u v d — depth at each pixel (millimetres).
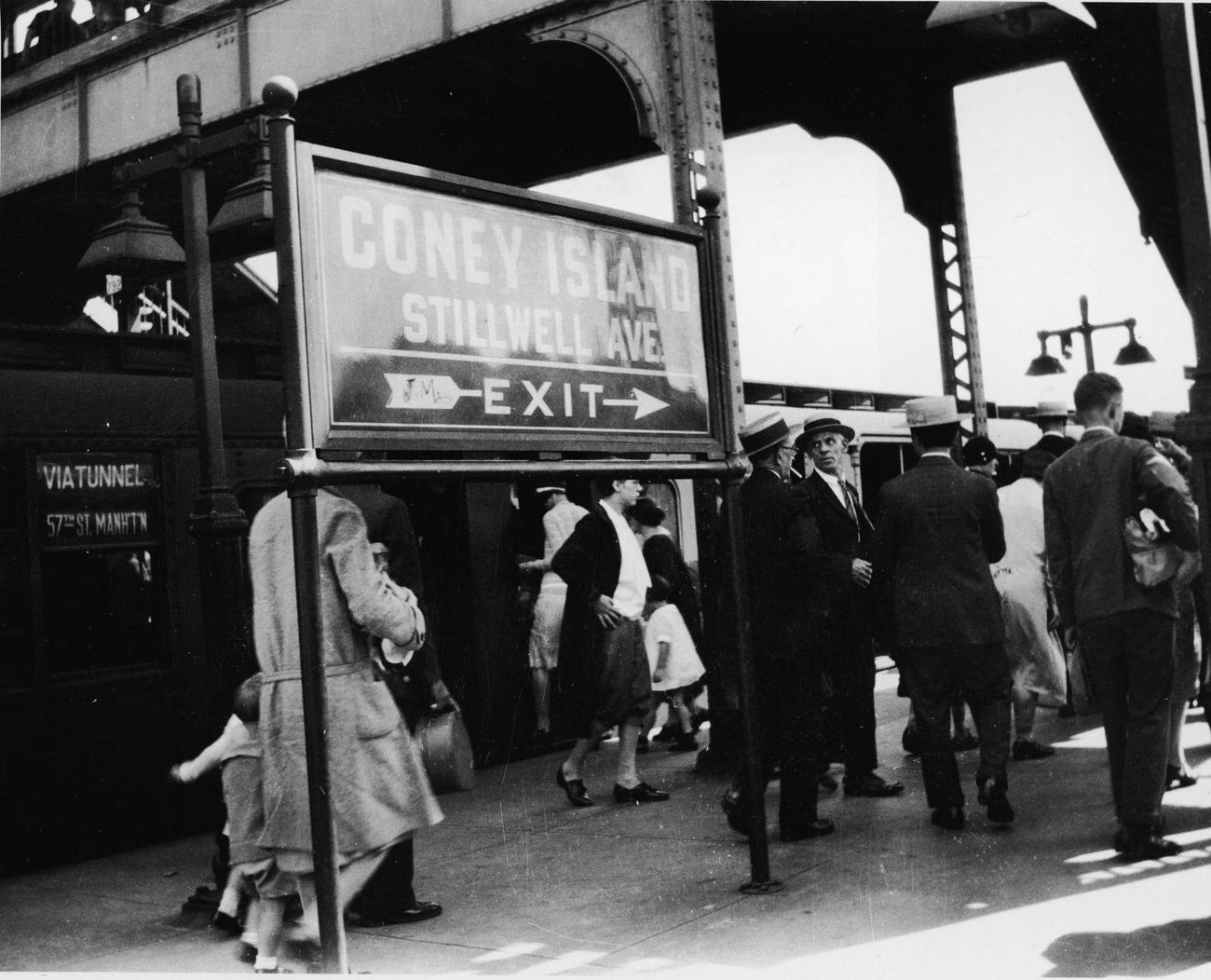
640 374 3859
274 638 3350
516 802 6230
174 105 8391
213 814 6012
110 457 5738
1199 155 3152
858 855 4578
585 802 6031
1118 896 3793
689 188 6523
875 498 11891
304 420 2779
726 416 4180
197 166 4742
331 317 2871
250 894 4035
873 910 3863
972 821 5004
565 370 3561
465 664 7379
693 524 9094
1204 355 3254
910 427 5027
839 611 5660
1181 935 3383
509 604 7625
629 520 7602
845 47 8695
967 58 8766
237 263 12453
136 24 8586
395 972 3594
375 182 3020
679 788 6352
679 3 6562
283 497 3451
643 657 6145
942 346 9859
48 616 5473
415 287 3102
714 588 6676
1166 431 7574
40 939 4188
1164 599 4152
